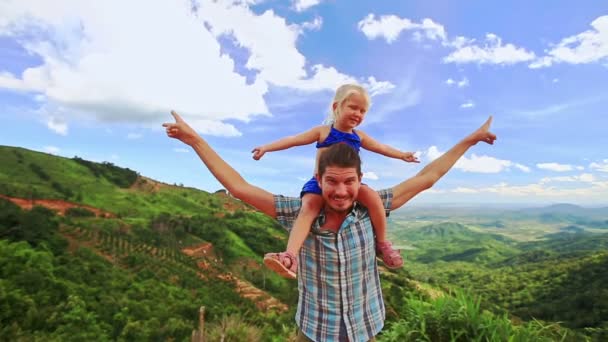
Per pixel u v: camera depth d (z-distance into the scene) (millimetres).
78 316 41875
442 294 3947
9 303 41188
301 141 2488
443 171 2133
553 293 74312
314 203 1850
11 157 124875
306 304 1848
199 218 117625
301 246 1820
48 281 49000
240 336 7484
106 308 46750
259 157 2432
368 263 1863
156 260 76188
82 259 64500
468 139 2199
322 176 1758
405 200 2076
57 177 123750
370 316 1854
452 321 3641
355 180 1737
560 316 49281
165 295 57094
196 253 92375
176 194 146000
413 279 80562
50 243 65562
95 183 131250
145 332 40500
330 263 1779
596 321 42594
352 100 2355
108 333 41156
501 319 3619
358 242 1812
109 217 104938
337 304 1771
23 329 38375
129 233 89125
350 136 2441
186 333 41812
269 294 75938
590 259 91188
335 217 1843
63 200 107562
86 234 78062
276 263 1549
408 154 2924
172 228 101875
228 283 77500
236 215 136500
